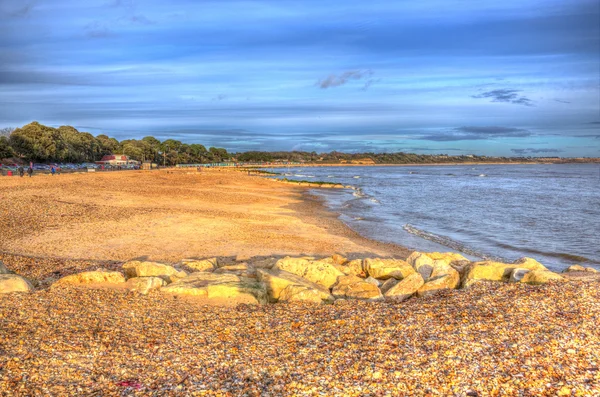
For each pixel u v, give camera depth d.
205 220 30.78
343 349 8.58
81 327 9.70
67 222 26.56
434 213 43.34
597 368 7.52
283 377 7.52
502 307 10.70
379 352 8.34
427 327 9.56
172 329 9.95
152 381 7.44
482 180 120.50
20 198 34.72
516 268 14.61
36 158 102.38
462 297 11.96
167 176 86.06
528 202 55.72
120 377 7.57
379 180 118.62
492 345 8.49
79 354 8.34
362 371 7.59
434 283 14.16
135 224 27.45
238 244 23.59
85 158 130.38
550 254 25.09
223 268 16.09
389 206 49.53
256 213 37.09
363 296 13.68
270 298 13.55
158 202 40.41
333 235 28.59
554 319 9.73
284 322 10.44
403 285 14.15
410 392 6.91
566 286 12.17
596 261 23.48
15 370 7.55
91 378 7.49
